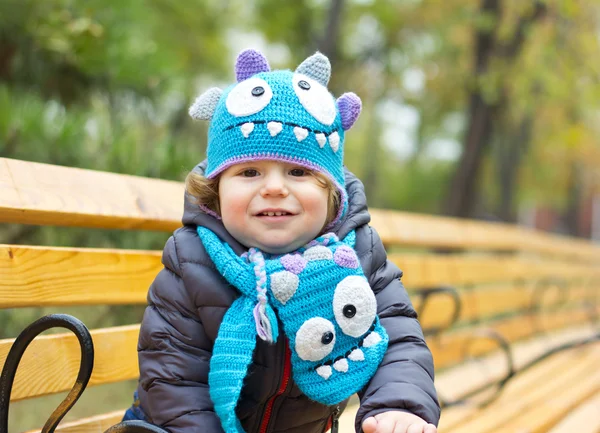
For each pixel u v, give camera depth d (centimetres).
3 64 408
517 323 494
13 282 154
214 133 136
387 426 116
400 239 348
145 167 334
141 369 130
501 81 786
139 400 136
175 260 133
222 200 133
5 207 155
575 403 298
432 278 369
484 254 674
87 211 177
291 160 129
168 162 342
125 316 335
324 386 126
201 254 133
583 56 847
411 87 1170
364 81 1152
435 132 1538
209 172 137
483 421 255
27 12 392
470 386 313
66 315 127
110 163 334
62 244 329
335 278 129
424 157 1788
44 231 328
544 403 291
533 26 789
